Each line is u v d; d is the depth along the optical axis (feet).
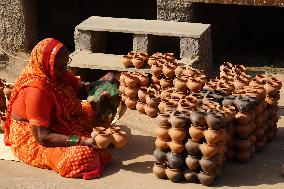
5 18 25.79
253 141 16.35
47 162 15.48
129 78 18.60
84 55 23.15
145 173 15.51
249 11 28.63
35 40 26.66
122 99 18.99
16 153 16.01
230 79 18.10
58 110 15.51
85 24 23.58
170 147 14.80
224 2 23.77
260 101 16.51
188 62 22.11
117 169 15.71
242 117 15.72
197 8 25.26
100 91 16.74
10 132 16.15
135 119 19.16
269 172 15.70
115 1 30.01
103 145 15.02
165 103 16.29
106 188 14.56
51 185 14.61
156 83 19.47
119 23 23.73
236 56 26.55
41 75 15.26
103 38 24.67
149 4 29.71
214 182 15.06
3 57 25.39
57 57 15.14
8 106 16.03
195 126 14.46
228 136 15.37
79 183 14.82
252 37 28.81
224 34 28.86
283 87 22.29
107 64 22.12
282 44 28.07
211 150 14.39
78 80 17.17
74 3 29.78
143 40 22.88
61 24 29.96
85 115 16.52
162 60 20.06
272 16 28.58
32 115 15.11
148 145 17.31
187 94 17.49
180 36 22.47
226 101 15.94
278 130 18.65
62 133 15.74
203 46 22.99
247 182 15.10
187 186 14.80
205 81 17.83
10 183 14.76
